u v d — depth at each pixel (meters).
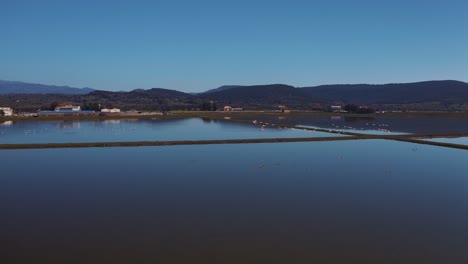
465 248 31.19
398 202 43.84
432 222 37.19
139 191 48.53
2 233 34.59
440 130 142.00
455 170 62.12
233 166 64.81
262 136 116.00
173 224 36.69
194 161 69.75
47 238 33.41
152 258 29.53
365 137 110.81
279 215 39.19
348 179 55.28
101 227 35.97
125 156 75.38
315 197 45.75
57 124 169.50
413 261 29.05
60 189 49.66
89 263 28.81
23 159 71.94
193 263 28.73
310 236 33.69
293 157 74.69
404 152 82.25
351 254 30.20
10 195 46.91
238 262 28.89
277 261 29.06
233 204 42.94
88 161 69.75
